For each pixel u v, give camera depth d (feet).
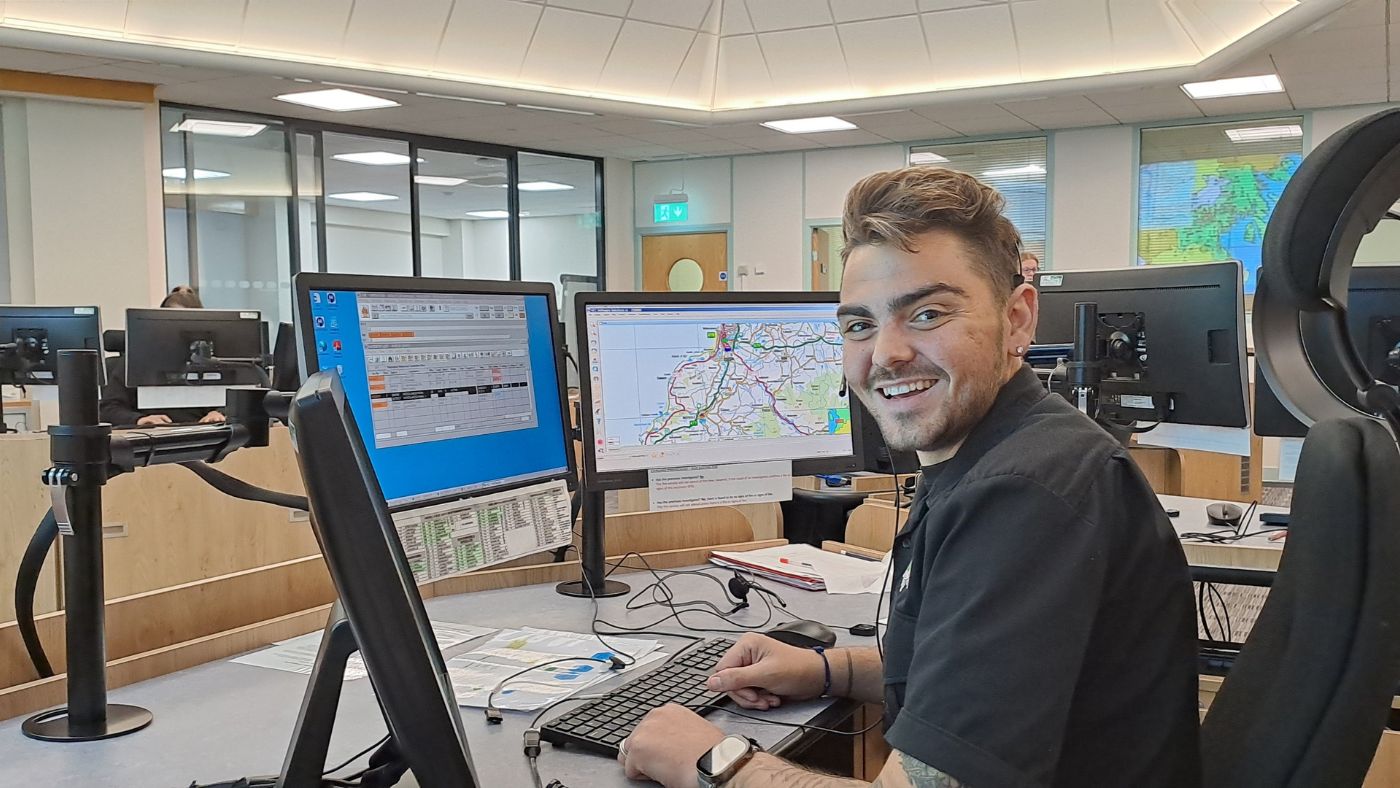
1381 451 2.70
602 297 5.63
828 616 5.17
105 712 3.61
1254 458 12.23
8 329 13.82
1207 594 7.88
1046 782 2.50
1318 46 18.43
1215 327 7.06
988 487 2.82
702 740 3.27
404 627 2.31
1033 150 27.17
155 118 22.06
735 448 5.85
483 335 4.99
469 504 4.75
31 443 9.34
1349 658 2.57
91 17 18.02
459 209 29.01
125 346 14.46
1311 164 2.82
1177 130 25.44
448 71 21.50
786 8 22.48
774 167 30.73
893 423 3.17
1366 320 6.27
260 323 14.66
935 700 2.63
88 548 3.56
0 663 4.07
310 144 25.30
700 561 6.40
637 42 22.84
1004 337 3.16
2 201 21.06
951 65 22.24
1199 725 2.91
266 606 5.12
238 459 11.00
